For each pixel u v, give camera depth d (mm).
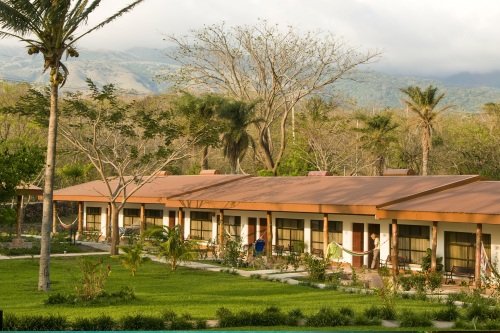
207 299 22500
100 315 18031
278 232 38625
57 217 53875
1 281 26828
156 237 35156
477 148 60281
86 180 64000
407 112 79375
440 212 28500
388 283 24766
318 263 29828
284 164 66938
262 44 66188
